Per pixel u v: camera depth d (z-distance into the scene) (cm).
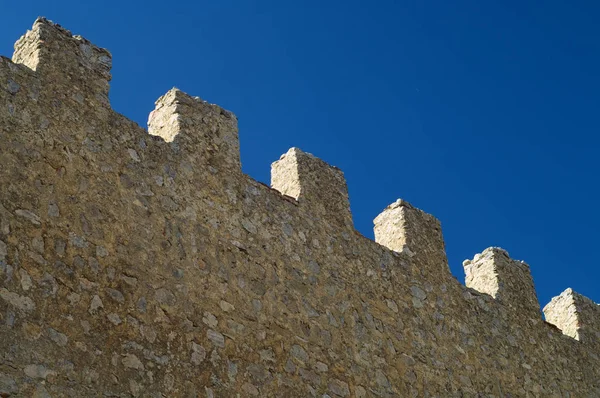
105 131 1561
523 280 2189
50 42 1565
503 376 1983
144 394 1407
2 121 1439
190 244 1580
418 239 2008
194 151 1678
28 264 1369
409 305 1889
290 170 1870
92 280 1426
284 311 1656
